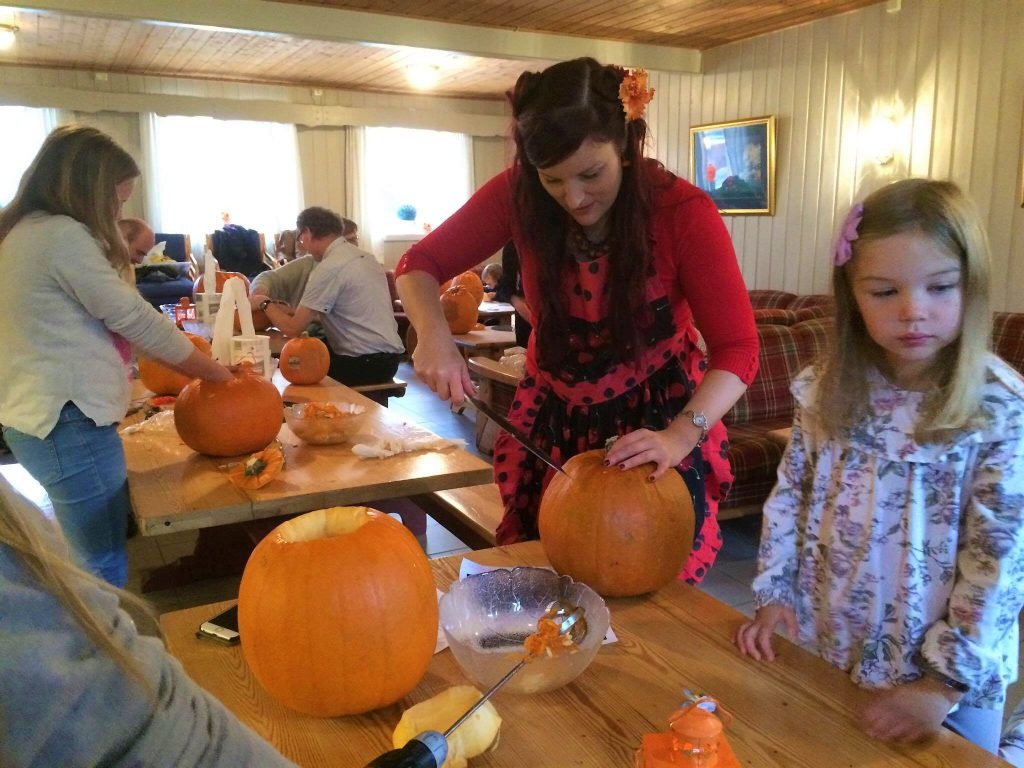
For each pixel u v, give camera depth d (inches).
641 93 49.3
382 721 37.4
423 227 422.3
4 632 17.3
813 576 53.0
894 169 222.2
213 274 159.6
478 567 51.9
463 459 83.1
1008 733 52.7
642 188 52.7
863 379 49.7
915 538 47.4
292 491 72.9
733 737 35.1
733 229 278.8
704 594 49.8
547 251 56.1
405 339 322.3
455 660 42.3
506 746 34.4
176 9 205.3
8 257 73.8
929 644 43.1
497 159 431.8
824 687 39.0
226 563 117.4
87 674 18.2
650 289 55.7
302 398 111.3
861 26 227.0
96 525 78.8
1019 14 190.5
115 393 79.0
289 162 386.0
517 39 251.6
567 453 61.6
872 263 45.4
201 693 21.3
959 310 44.6
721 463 60.3
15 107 330.3
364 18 228.8
